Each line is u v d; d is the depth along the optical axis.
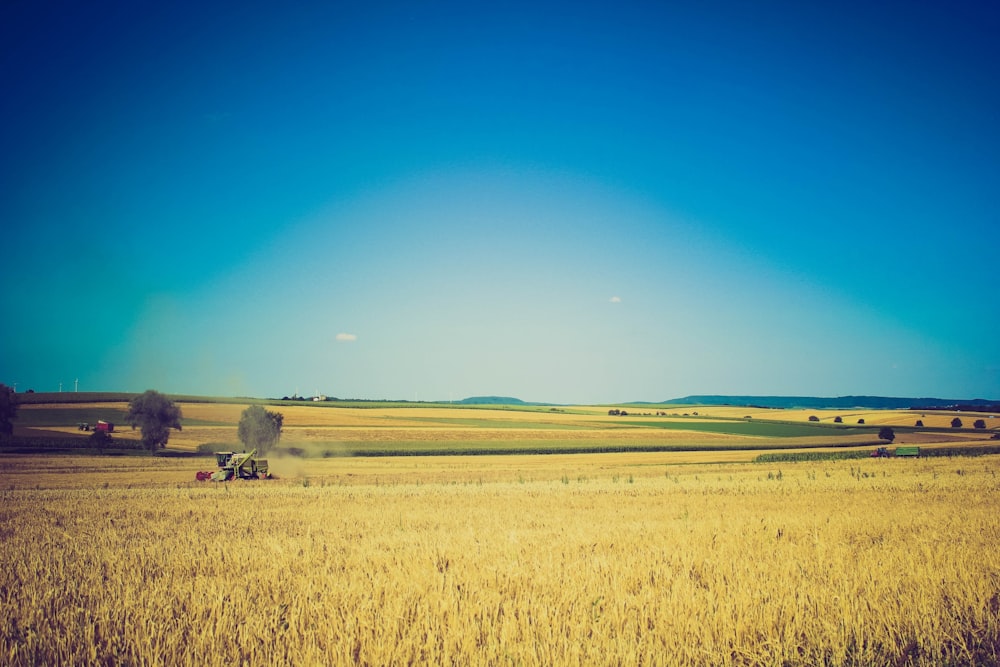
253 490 34.66
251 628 7.21
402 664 6.27
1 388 72.75
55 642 7.16
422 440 88.38
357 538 15.04
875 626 7.16
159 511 22.92
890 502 22.17
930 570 9.77
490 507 23.52
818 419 148.00
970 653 6.64
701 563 10.61
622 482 38.19
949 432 115.94
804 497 25.02
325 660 6.31
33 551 13.73
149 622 7.67
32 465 55.41
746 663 6.52
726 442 91.88
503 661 6.25
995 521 16.09
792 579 9.34
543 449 79.50
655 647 6.57
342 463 62.03
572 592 8.57
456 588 8.93
